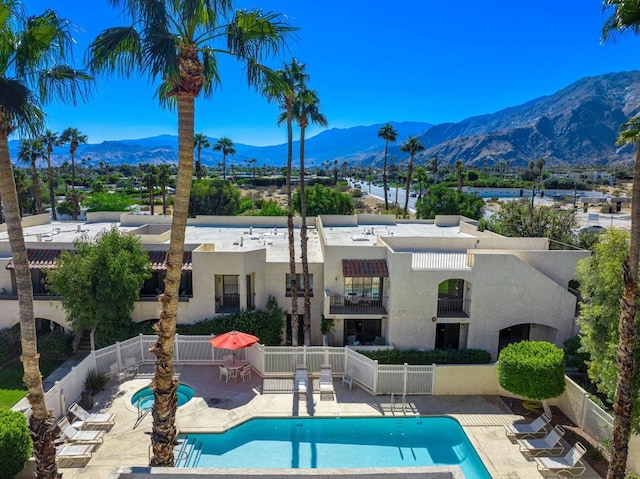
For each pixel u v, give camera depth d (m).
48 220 39.75
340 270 25.98
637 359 13.92
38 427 12.95
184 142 11.87
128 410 19.17
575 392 18.53
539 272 24.12
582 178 156.25
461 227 35.75
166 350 12.95
